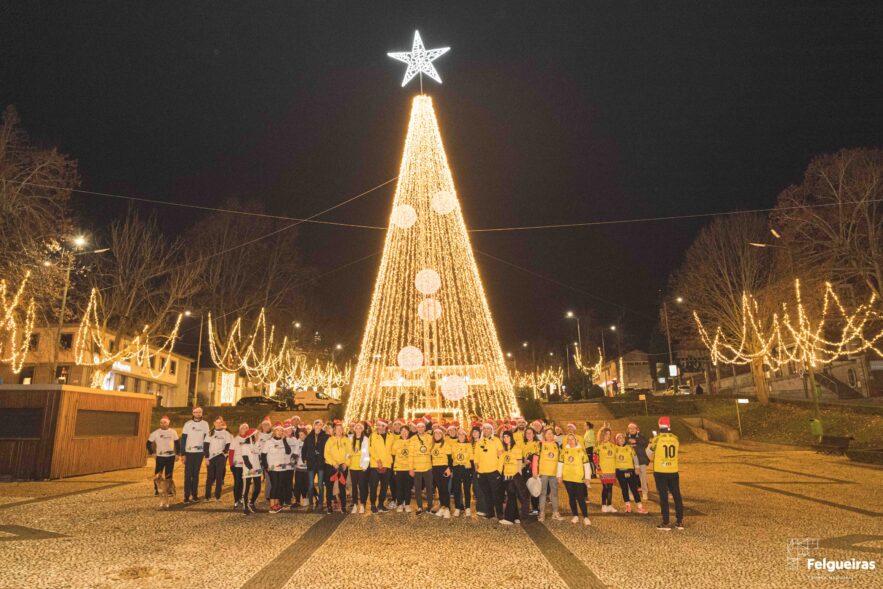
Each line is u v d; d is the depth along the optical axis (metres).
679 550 8.67
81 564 7.74
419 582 7.07
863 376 38.41
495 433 11.61
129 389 48.25
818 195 29.36
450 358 27.86
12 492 14.34
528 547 8.95
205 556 8.25
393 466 12.47
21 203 22.94
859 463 20.70
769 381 49.53
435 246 24.39
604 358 77.56
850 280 30.52
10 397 17.36
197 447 13.38
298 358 56.28
